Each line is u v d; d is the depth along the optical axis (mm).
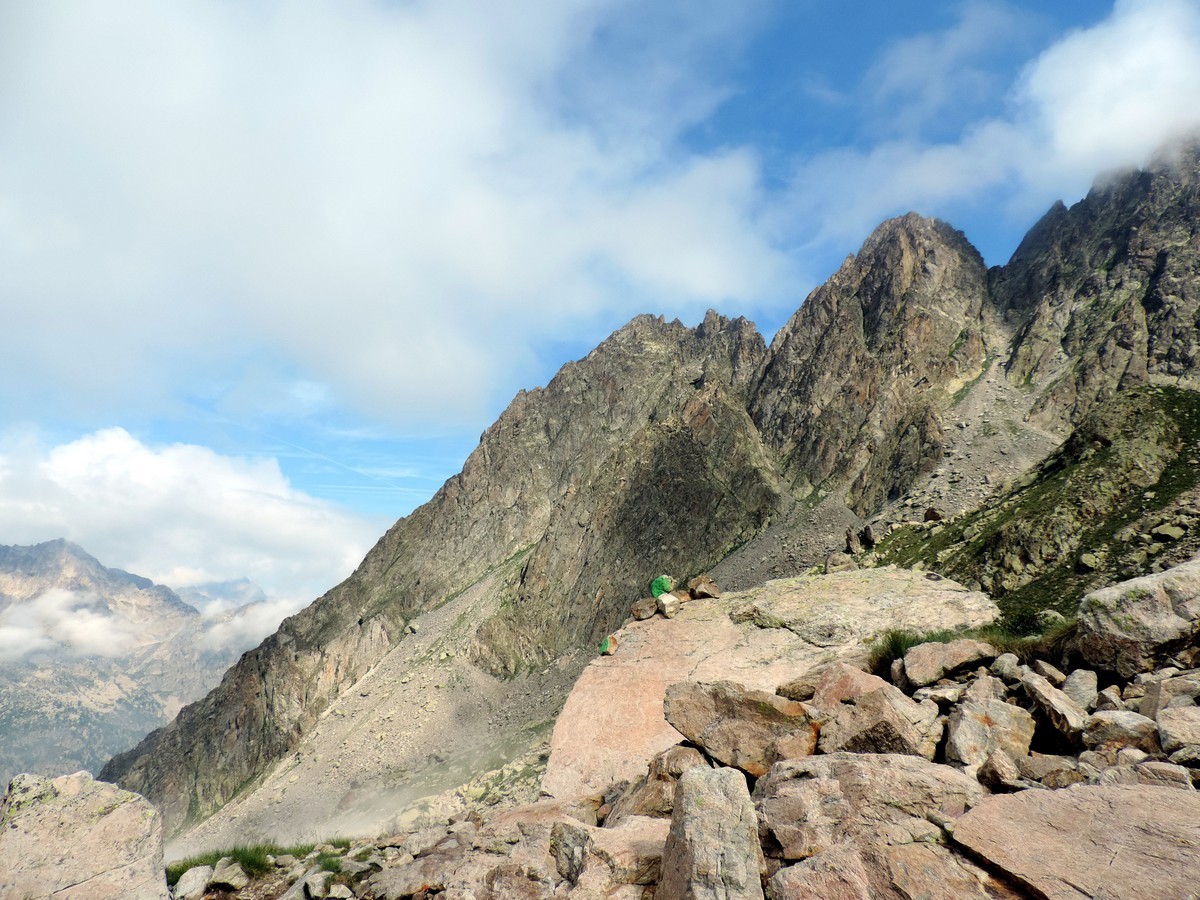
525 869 7996
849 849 5516
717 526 143750
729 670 14781
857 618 16031
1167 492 55000
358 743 119000
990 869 4961
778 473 152625
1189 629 8891
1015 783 6543
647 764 12438
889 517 109125
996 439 120188
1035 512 60688
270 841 14008
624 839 7406
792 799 6480
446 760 102438
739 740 8977
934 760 7906
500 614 145625
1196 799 5012
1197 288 123750
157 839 9516
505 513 197250
